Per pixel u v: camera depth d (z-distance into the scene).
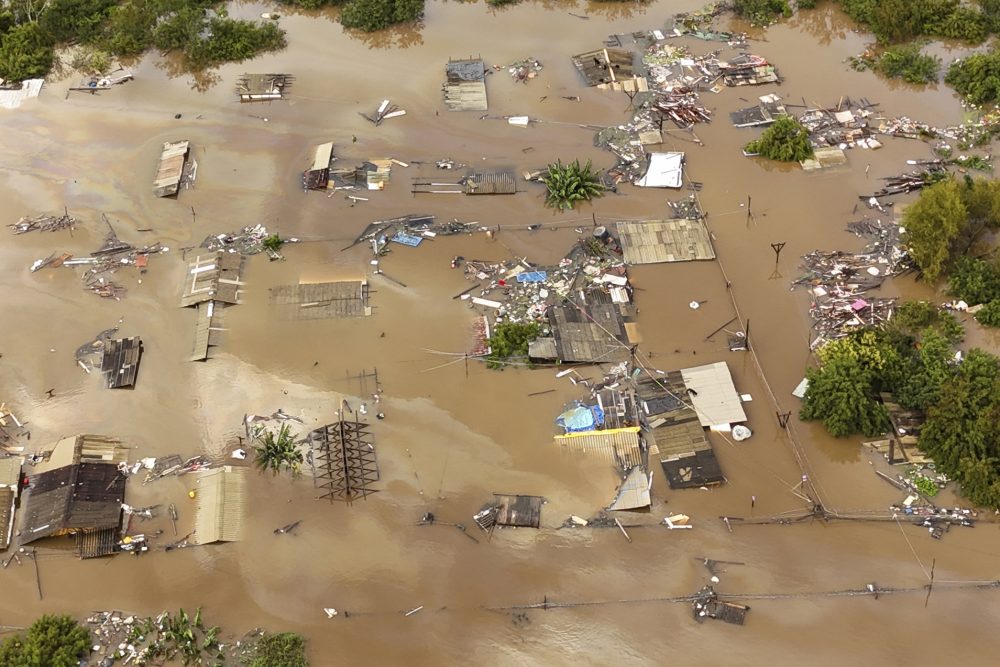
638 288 51.53
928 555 38.81
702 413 44.47
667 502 41.56
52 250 56.16
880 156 59.31
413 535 41.22
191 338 50.16
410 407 46.28
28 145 64.75
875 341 45.28
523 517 41.28
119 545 41.22
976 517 39.78
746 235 54.53
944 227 48.22
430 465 43.78
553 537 40.72
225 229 57.06
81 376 48.62
